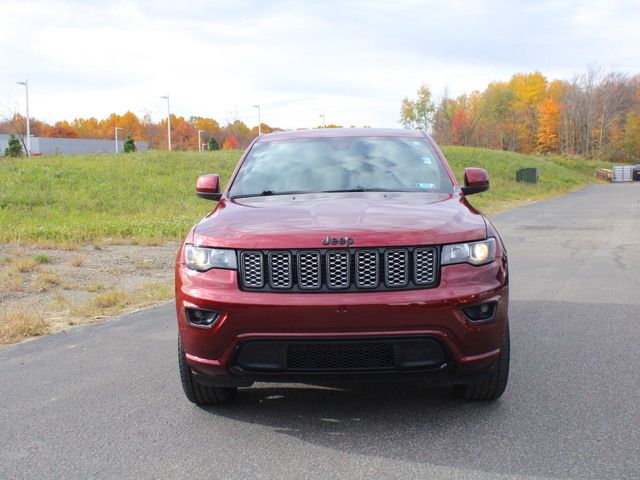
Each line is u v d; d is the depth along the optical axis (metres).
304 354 3.91
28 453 3.85
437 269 3.98
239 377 4.05
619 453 3.68
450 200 4.81
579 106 131.00
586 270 10.45
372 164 5.45
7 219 19.73
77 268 11.20
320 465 3.60
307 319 3.83
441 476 3.43
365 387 4.94
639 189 47.06
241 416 4.40
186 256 4.27
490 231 4.28
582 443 3.83
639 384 4.90
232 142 113.31
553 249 13.23
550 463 3.56
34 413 4.54
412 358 3.91
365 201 4.71
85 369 5.60
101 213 22.20
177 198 26.48
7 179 27.67
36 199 23.84
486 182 5.52
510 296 8.38
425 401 4.61
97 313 7.96
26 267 10.86
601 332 6.50
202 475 3.52
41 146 93.00
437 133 118.56
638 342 6.11
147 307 8.30
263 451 3.81
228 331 3.94
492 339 4.03
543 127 129.88
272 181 5.32
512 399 4.62
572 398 4.61
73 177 29.48
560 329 6.64
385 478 3.42
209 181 5.58
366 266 3.94
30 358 6.02
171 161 38.81
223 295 3.97
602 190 46.66
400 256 3.96
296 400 4.69
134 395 4.88
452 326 3.88
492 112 126.06
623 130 129.62
